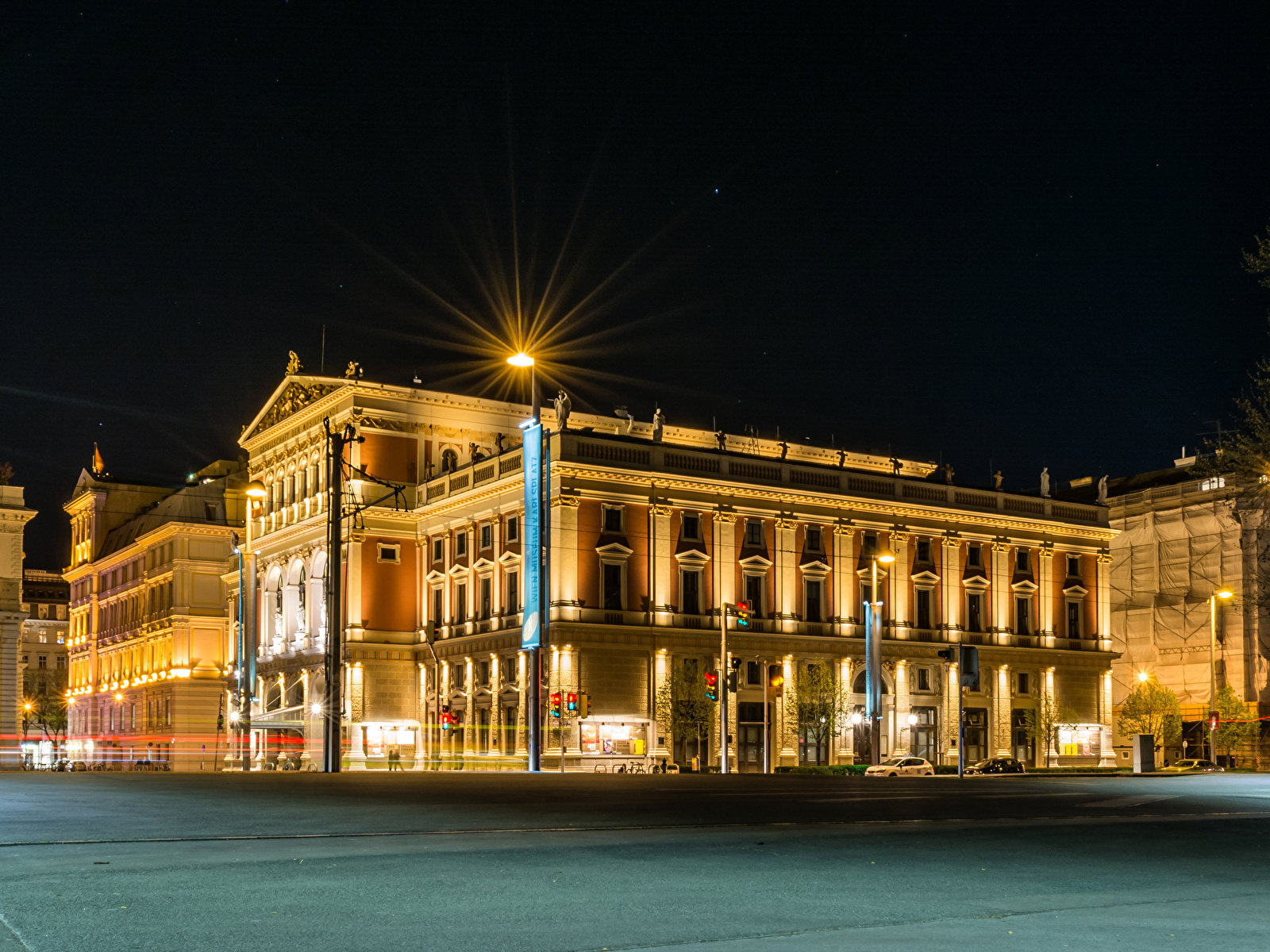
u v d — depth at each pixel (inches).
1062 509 3641.7
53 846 595.8
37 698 6127.0
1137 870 537.3
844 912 417.4
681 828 696.4
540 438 2133.4
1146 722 3570.4
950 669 3331.7
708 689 2559.1
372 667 3230.8
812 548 3203.7
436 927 380.5
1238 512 3666.3
